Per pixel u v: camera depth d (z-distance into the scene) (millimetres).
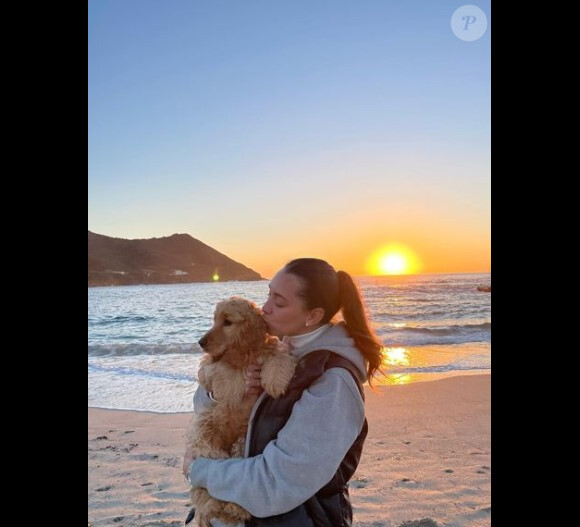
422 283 50281
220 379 1965
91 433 5887
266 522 1711
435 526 3539
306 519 1690
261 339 1989
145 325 22484
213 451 1897
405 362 10938
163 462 4957
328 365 1794
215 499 1810
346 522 1777
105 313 27688
